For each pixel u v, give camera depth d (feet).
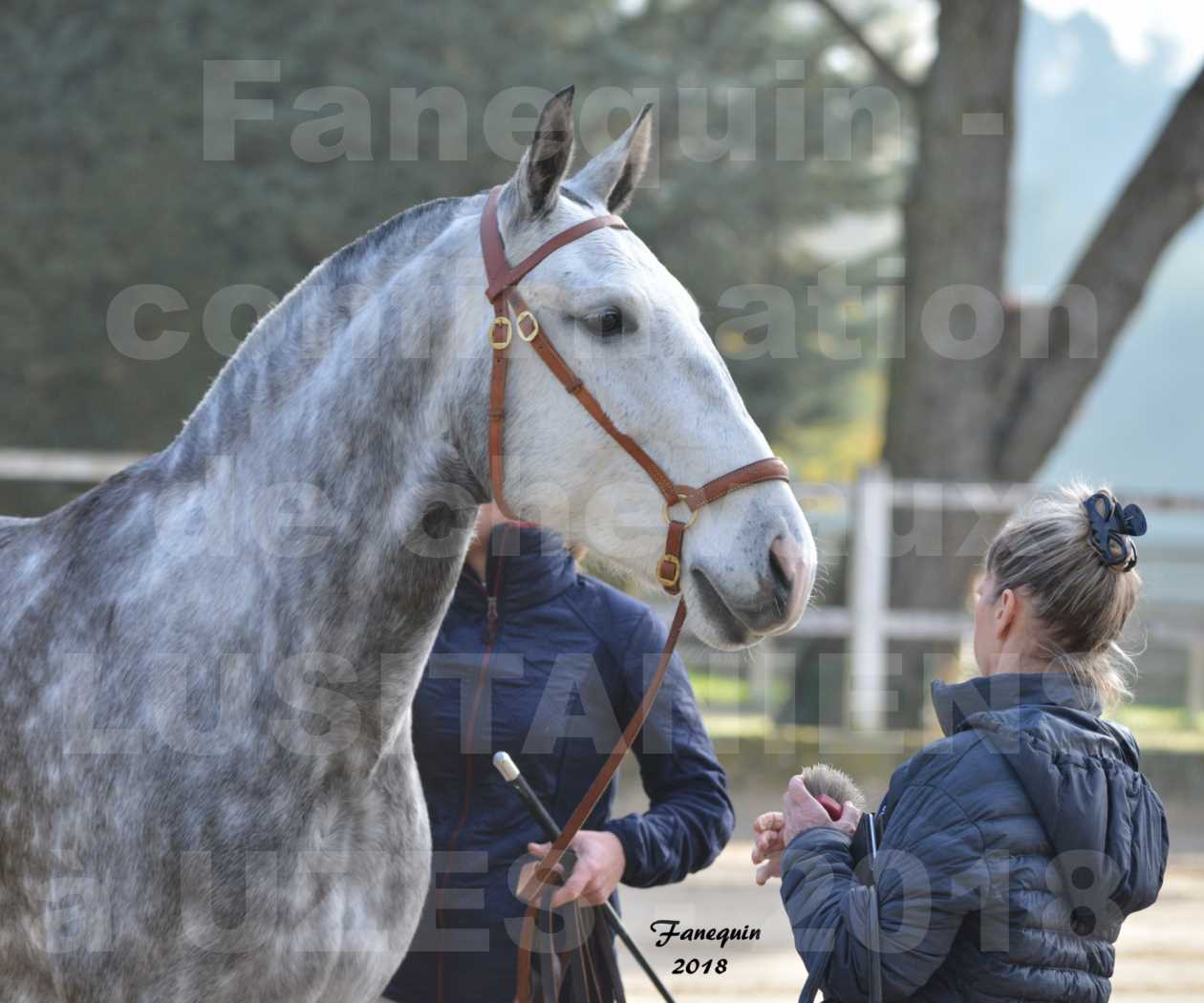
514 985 12.07
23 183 58.39
